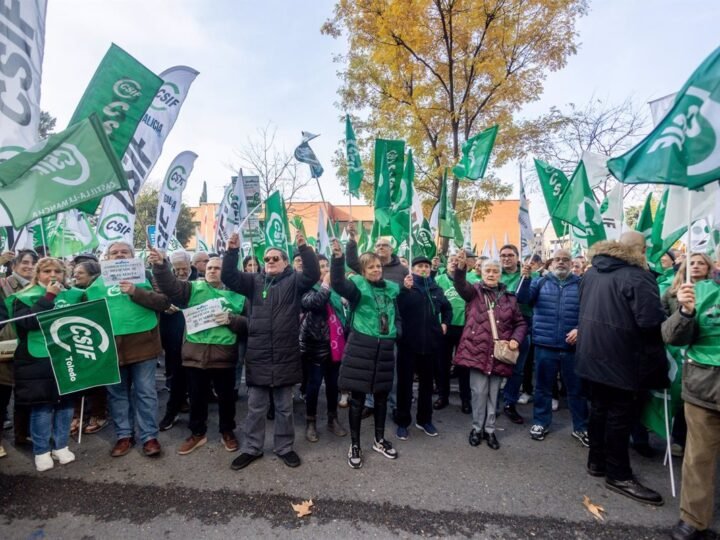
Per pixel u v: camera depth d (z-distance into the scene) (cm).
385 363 349
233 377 372
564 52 1023
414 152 1126
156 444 355
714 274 318
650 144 265
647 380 290
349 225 378
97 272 401
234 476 321
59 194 285
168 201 533
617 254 303
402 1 971
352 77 1177
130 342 348
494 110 1105
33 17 376
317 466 338
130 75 369
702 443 248
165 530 257
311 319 398
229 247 339
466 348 383
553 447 379
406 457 355
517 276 512
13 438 396
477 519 269
